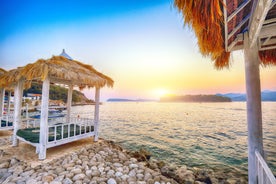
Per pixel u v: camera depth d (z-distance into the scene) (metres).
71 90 6.27
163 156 6.66
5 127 6.17
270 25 1.86
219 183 4.25
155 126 15.27
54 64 4.07
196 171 5.00
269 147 8.12
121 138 9.91
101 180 3.17
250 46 1.94
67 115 6.19
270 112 29.86
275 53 2.69
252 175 1.90
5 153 4.24
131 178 3.43
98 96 5.87
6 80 4.81
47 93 4.06
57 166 3.56
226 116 25.59
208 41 1.84
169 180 3.68
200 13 1.30
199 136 10.86
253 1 1.51
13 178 3.05
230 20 1.69
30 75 3.79
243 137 10.65
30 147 4.76
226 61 2.55
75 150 4.68
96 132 5.77
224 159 6.38
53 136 4.27
